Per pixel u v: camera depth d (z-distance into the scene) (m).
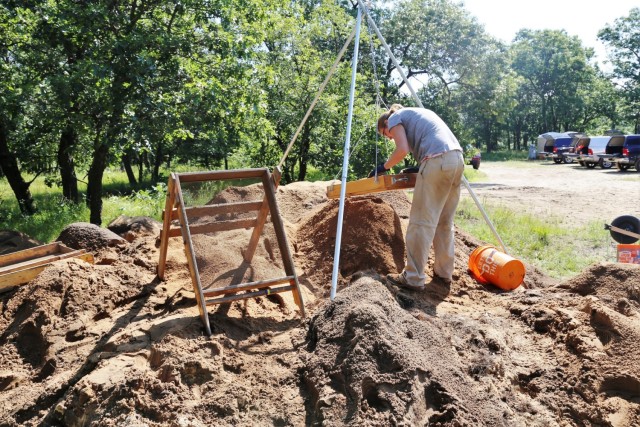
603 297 4.88
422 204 4.79
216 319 4.36
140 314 4.66
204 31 12.22
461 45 29.89
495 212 14.11
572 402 3.79
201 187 10.37
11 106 11.57
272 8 14.24
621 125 68.88
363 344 3.55
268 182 4.86
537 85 67.19
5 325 4.81
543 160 46.47
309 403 3.49
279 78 18.17
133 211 13.05
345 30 21.20
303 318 4.54
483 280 5.59
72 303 4.82
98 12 10.65
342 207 5.12
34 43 11.68
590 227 12.72
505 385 3.80
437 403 3.45
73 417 3.51
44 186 24.98
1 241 7.13
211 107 11.41
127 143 10.90
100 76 10.17
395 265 5.41
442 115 29.84
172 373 3.63
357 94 20.08
